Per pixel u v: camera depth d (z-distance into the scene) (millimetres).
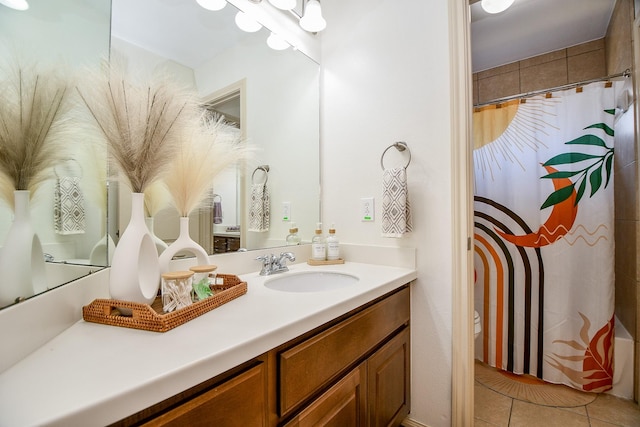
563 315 1805
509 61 2592
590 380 1729
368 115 1564
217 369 529
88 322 664
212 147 968
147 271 759
